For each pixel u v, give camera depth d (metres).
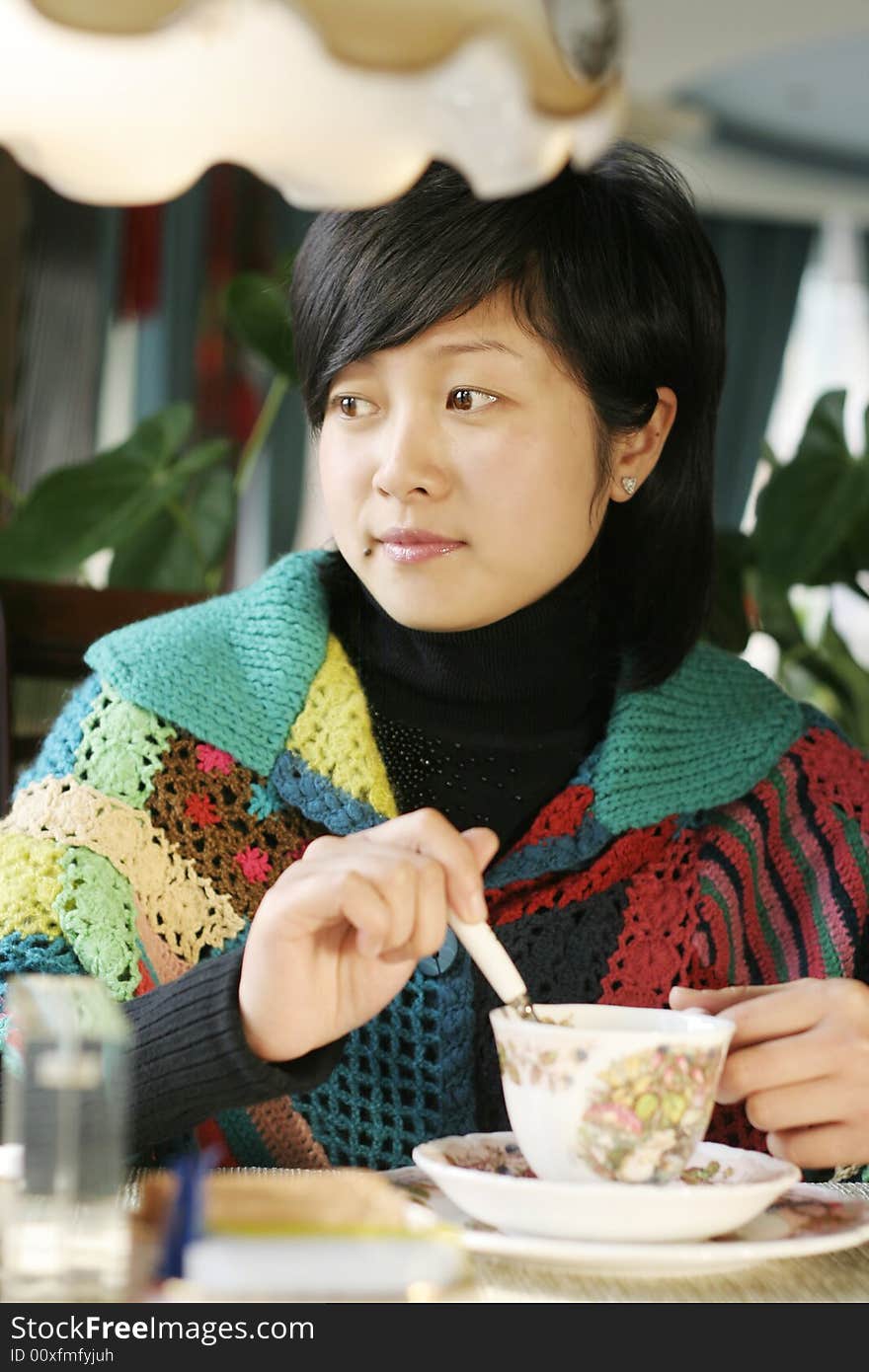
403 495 1.09
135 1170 0.92
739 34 5.00
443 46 0.65
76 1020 0.60
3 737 1.46
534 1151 0.79
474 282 1.07
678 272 1.21
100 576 3.29
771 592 2.32
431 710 1.23
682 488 1.29
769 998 0.91
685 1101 0.77
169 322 4.28
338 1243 0.60
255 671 1.24
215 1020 0.91
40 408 3.43
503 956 0.85
